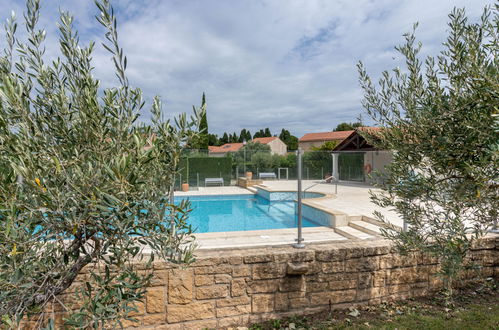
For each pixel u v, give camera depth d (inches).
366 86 127.3
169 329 147.2
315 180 811.4
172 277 146.8
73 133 68.7
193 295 149.6
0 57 69.0
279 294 159.9
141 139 66.2
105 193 56.7
